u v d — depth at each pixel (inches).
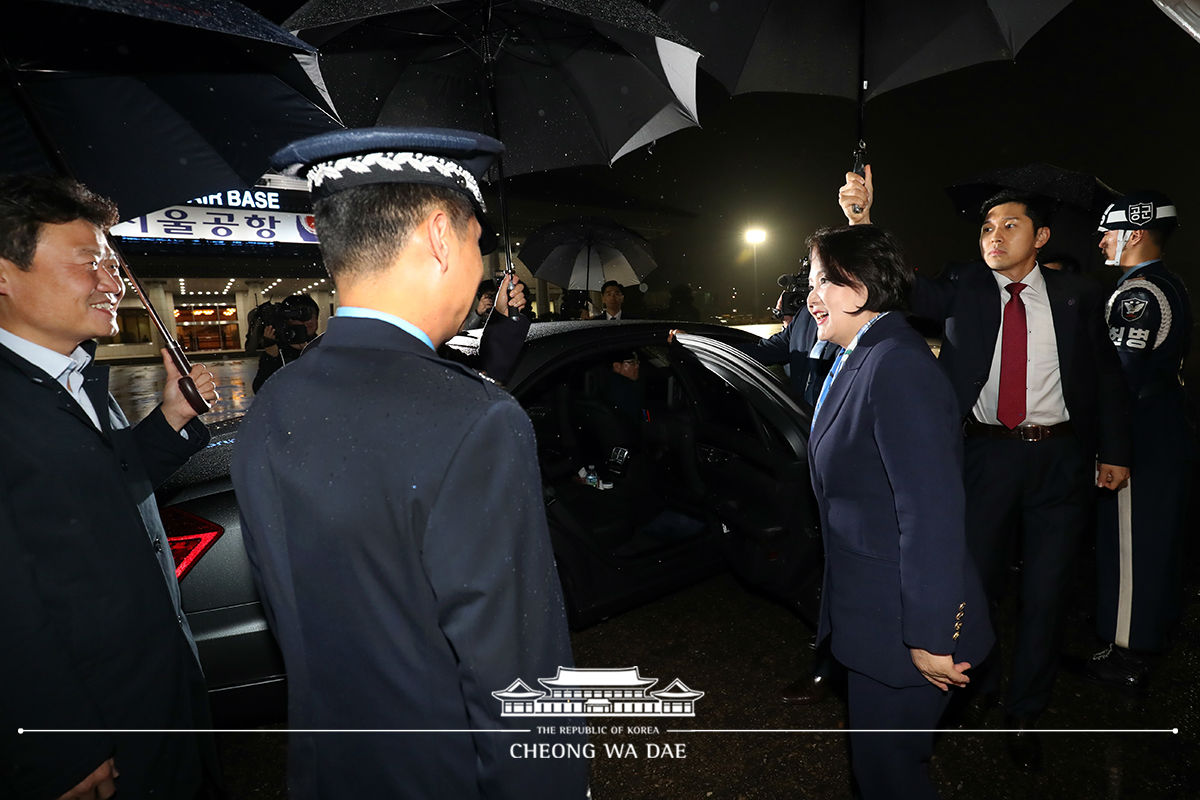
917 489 44.9
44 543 41.6
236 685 68.3
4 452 40.4
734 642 101.2
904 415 45.6
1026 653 74.9
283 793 73.6
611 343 101.8
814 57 97.0
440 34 86.3
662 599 115.1
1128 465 72.8
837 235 52.0
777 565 91.2
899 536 48.2
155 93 54.6
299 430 28.3
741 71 99.6
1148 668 87.1
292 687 30.3
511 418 27.9
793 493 88.8
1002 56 91.8
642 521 116.1
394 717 28.6
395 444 26.8
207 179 58.1
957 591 44.4
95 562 43.6
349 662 28.7
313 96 57.5
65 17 49.4
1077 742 77.4
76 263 44.6
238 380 534.9
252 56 53.7
